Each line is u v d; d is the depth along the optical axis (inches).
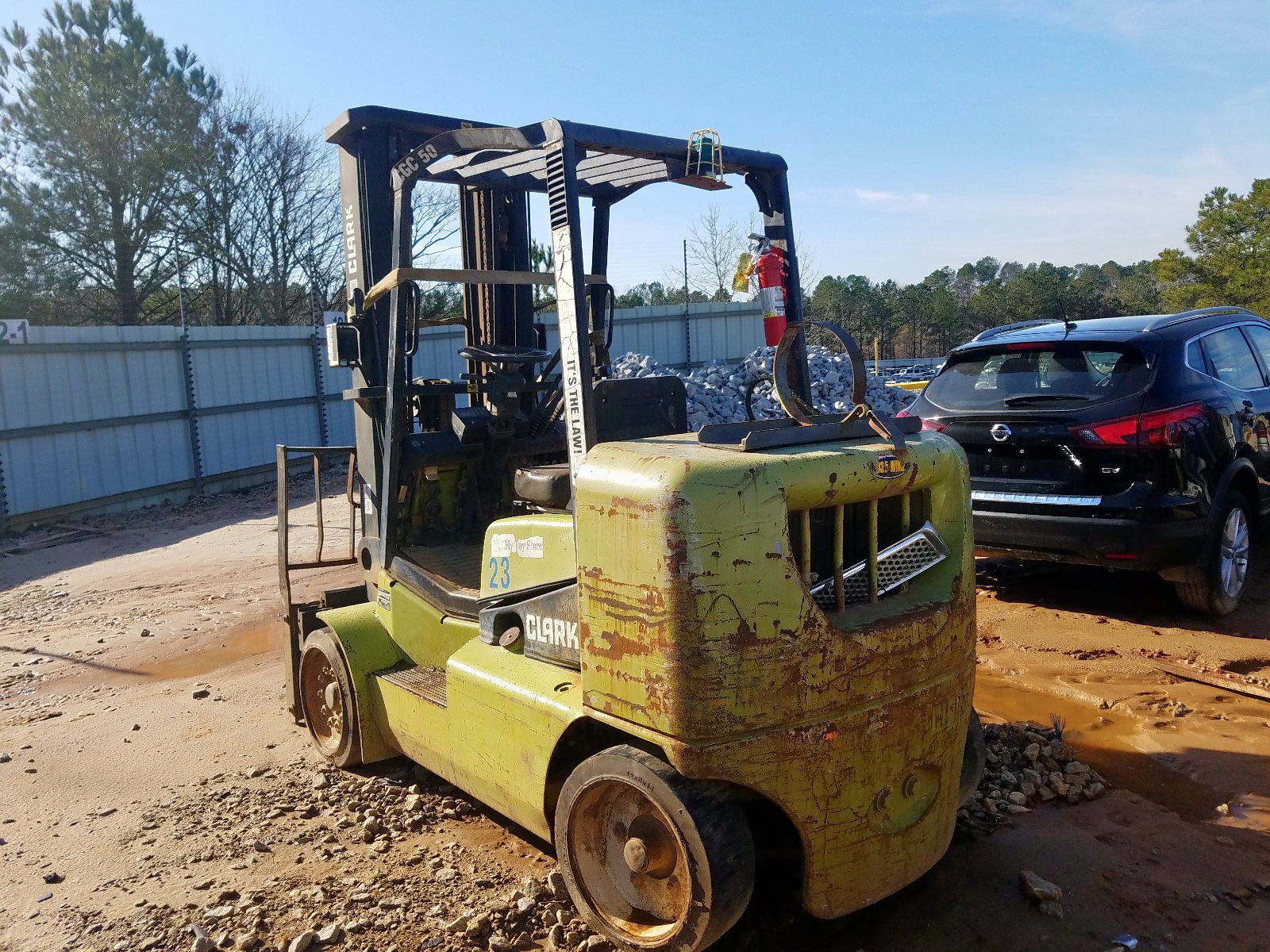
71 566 422.9
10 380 496.1
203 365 605.6
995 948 118.8
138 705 233.3
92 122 853.8
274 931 130.3
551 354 190.5
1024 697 192.9
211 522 507.5
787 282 156.9
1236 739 169.2
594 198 198.4
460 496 193.0
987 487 236.7
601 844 121.6
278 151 1088.2
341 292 1162.0
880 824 116.1
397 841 154.2
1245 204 1545.3
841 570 117.6
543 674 132.1
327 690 186.1
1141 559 214.8
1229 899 125.3
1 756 204.2
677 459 106.5
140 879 147.3
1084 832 142.8
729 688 103.5
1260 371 261.4
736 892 106.5
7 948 131.0
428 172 173.0
